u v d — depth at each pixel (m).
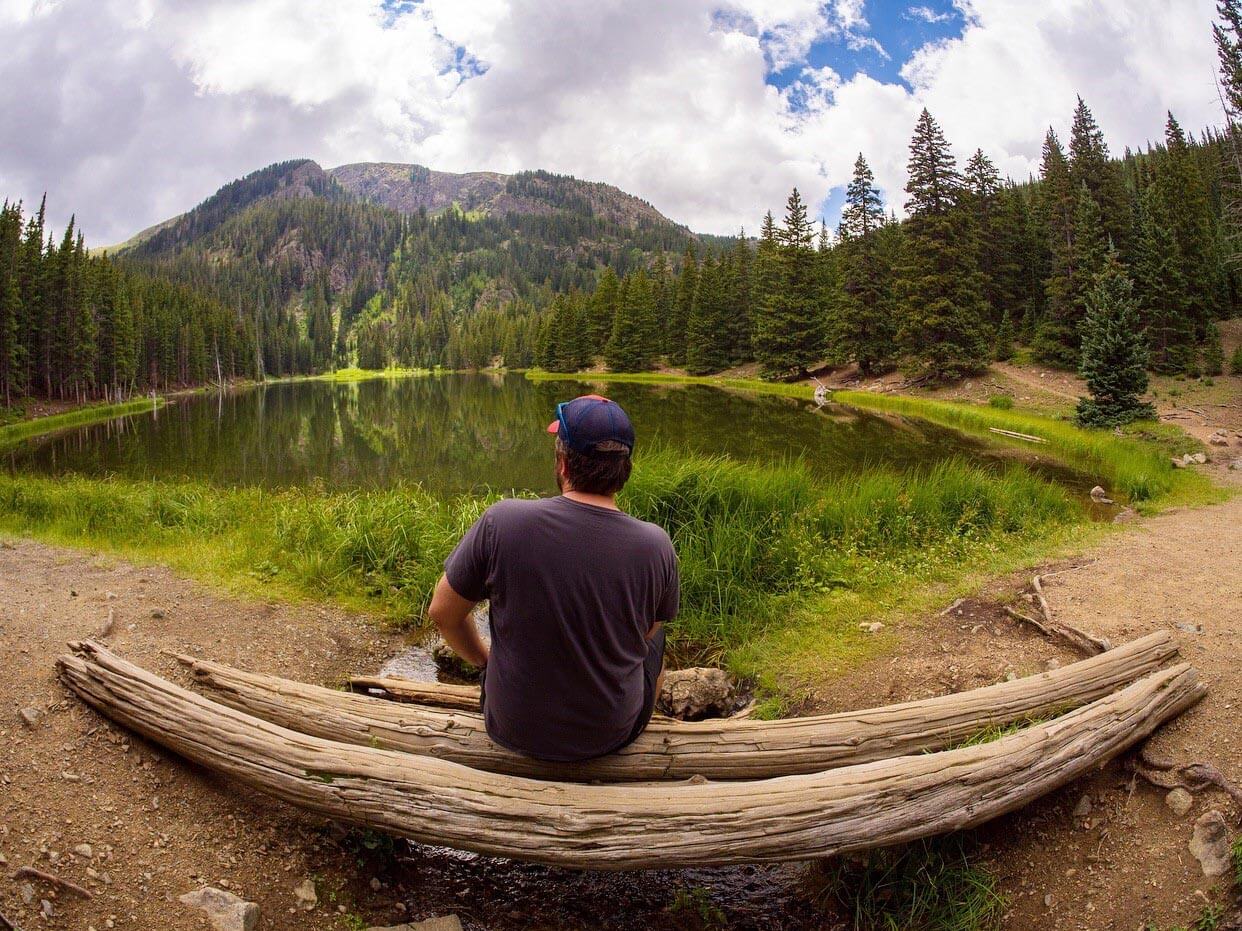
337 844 2.98
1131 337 22.00
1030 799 2.91
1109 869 2.78
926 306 38.94
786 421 29.11
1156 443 18.42
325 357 165.62
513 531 2.35
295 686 3.49
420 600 6.33
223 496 10.79
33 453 22.83
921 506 8.23
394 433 28.02
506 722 2.57
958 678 4.50
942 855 2.98
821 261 60.25
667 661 5.55
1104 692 3.76
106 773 3.00
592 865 2.56
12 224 47.03
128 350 63.06
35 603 4.96
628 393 49.91
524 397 51.34
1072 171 42.91
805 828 2.62
